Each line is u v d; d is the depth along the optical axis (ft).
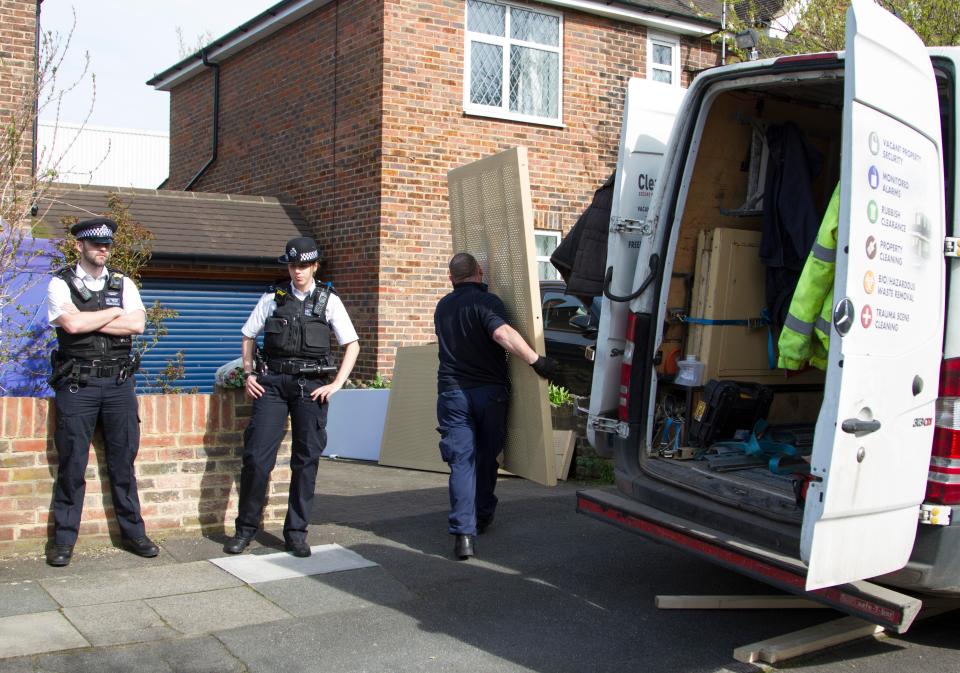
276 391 18.66
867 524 12.30
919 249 12.80
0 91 31.45
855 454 11.88
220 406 20.02
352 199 40.45
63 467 17.51
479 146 40.73
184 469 19.70
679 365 18.22
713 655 14.33
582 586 17.42
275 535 20.17
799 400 19.99
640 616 15.94
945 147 13.71
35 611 15.11
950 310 13.26
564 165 43.04
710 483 15.99
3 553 17.79
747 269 18.54
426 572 17.95
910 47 12.84
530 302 19.48
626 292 17.56
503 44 41.42
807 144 17.99
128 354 18.21
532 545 19.98
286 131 45.65
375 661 13.74
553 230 42.70
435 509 23.25
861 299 11.85
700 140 17.08
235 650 13.94
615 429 17.39
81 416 17.48
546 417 19.42
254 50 48.65
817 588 11.81
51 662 13.17
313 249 18.83
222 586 16.71
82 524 18.57
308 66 43.73
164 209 41.04
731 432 18.37
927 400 12.94
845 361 11.66
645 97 17.76
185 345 40.01
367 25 39.45
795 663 14.16
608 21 44.24
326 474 28.86
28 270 26.13
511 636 14.88
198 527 19.88
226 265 39.29
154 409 19.35
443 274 40.06
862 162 11.81
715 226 18.52
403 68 38.88
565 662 13.93
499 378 19.63
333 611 15.70
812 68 14.78
